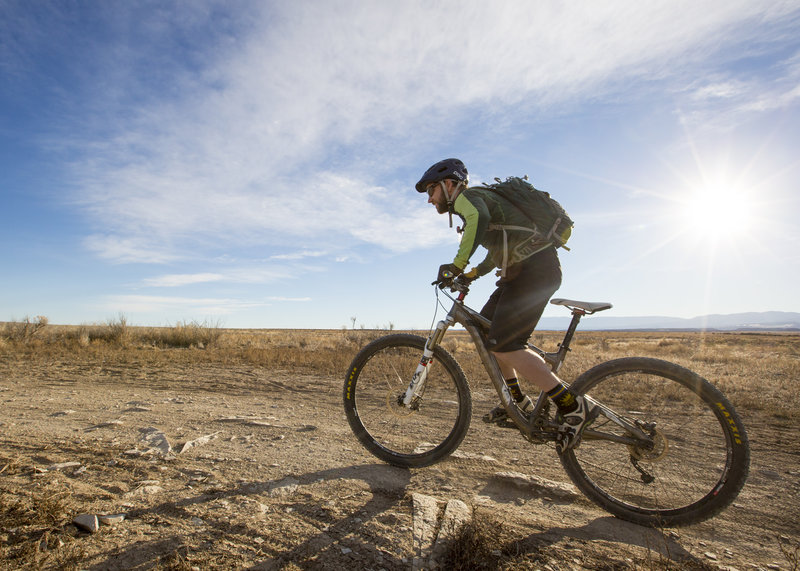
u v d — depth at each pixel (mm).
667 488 2469
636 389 2922
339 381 7277
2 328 15430
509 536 2129
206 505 2328
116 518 2109
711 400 2412
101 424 3951
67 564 1713
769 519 2510
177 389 6328
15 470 2672
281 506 2369
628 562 1968
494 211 2650
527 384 6359
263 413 4746
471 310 2957
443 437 3305
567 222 2719
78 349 11938
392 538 2055
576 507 2570
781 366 10828
